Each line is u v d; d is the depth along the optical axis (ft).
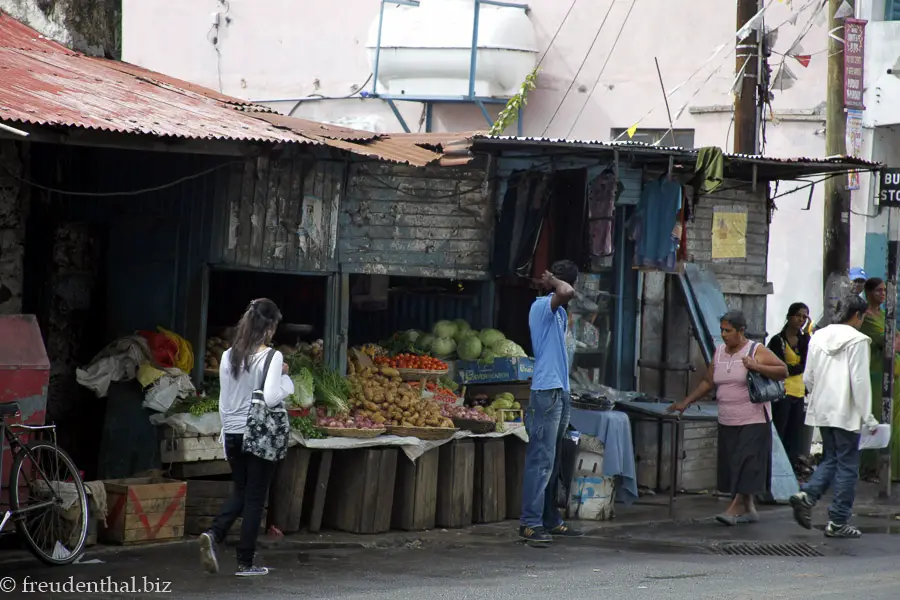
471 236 53.98
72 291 52.60
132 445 45.83
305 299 57.88
